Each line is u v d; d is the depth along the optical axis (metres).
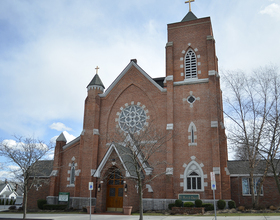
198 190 29.25
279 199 30.36
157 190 30.53
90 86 36.72
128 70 36.50
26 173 26.12
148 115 33.91
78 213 30.12
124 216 25.67
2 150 34.25
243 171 32.34
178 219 22.45
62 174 36.00
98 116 35.88
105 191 30.50
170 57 34.47
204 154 30.09
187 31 35.22
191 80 32.97
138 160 30.56
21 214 29.59
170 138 30.16
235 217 22.56
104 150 34.62
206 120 31.09
